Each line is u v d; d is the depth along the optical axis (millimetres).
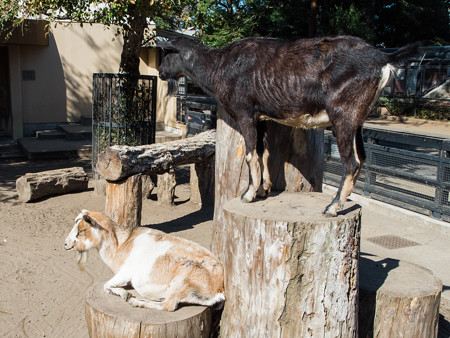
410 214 7711
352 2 21766
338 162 9289
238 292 3543
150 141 9508
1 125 14258
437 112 19516
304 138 4398
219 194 4656
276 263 3328
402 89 21281
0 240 6289
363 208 8555
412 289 3895
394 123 19172
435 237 6992
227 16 17734
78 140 13789
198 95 23578
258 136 3871
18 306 4645
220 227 4664
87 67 15008
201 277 3576
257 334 3453
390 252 6352
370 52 3170
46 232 6699
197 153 7438
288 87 3322
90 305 3543
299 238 3291
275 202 3873
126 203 6359
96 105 9359
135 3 7613
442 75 19703
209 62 3672
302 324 3377
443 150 7211
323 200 3951
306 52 3305
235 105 3566
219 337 3779
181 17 8719
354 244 3457
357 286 3580
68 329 4305
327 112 3264
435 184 7348
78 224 3789
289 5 18953
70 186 8555
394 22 25344
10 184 9422
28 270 5418
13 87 13898
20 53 14070
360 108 3176
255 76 3424
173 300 3498
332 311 3398
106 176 6324
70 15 8781
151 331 3273
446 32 26016
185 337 3359
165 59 3980
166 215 7656
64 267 5551
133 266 3682
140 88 9445
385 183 8320
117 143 9211
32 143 13211
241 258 3488
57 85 14711
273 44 3465
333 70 3191
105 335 3396
